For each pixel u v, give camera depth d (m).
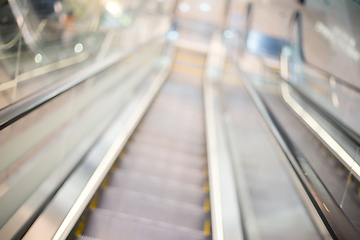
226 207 2.44
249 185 2.87
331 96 4.82
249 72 7.47
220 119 4.42
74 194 2.21
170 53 9.34
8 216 1.78
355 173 2.50
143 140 3.81
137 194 2.62
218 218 2.32
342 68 5.22
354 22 5.68
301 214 2.38
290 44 7.46
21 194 1.94
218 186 2.71
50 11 4.36
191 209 2.59
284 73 6.36
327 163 3.34
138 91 5.11
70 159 2.58
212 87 6.60
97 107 3.57
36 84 3.22
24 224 1.82
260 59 5.41
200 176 3.16
